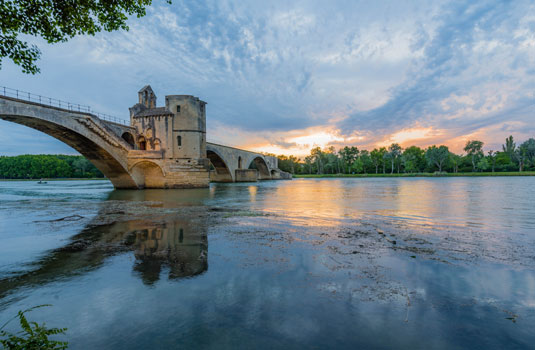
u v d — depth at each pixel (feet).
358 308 14.83
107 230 36.27
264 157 331.77
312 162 508.12
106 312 14.76
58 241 30.37
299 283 18.17
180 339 12.36
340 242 29.01
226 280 18.83
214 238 31.24
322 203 69.46
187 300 15.99
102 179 386.52
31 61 21.57
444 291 16.85
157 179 139.85
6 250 26.73
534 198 78.13
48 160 386.73
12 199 84.17
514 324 13.24
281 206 63.57
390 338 12.25
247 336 12.51
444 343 11.86
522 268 20.76
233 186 177.27
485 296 16.20
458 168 414.21
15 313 14.67
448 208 57.41
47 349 9.50
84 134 105.09
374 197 86.69
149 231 35.55
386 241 29.40
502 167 378.32
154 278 19.35
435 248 26.40
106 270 21.06
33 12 20.47
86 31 23.57
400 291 16.87
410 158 415.23
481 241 29.19
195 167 142.20
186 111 143.54
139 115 143.95
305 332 12.76
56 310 14.98
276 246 27.53
